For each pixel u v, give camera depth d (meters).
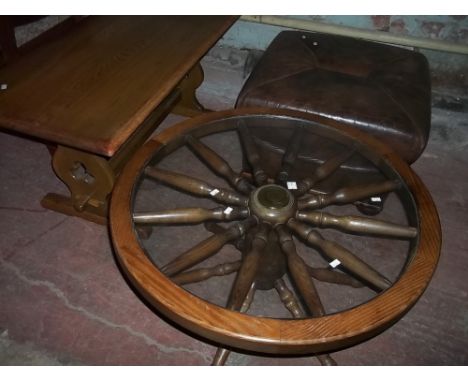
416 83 1.69
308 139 1.52
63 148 1.41
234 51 2.41
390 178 1.21
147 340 1.40
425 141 1.51
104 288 1.52
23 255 1.60
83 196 1.59
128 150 1.56
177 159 1.92
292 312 1.26
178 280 1.21
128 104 1.25
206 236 1.62
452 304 1.54
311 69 1.72
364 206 1.73
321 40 1.90
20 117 1.18
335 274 1.44
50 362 1.33
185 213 1.08
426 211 1.06
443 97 2.23
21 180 1.88
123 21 1.64
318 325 0.82
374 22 2.10
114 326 1.43
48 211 1.76
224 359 1.32
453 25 2.01
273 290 1.50
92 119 1.19
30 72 1.35
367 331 0.83
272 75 1.68
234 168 1.96
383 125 1.50
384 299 0.87
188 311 0.83
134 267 0.89
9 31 1.59
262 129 1.54
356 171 1.56
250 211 1.10
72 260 1.60
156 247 1.57
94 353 1.36
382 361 1.38
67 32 1.56
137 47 1.50
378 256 1.63
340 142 1.33
